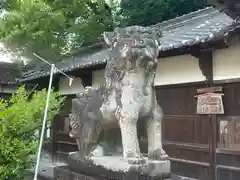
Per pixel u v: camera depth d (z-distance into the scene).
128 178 3.26
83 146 4.09
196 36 6.07
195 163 6.51
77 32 10.61
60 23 9.36
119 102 3.56
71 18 10.08
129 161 3.34
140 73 3.59
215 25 6.93
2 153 3.69
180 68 6.95
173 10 11.49
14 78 11.75
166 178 3.51
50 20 9.07
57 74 9.52
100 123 3.94
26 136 4.05
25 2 8.89
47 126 4.36
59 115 10.62
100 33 10.80
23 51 9.93
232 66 5.99
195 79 6.65
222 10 4.70
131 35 3.48
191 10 11.43
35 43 9.52
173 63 7.11
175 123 7.07
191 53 6.42
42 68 11.25
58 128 10.62
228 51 6.05
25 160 3.82
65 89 10.61
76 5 9.70
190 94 6.81
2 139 3.73
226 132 6.12
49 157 10.61
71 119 4.39
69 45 11.83
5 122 3.75
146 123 3.75
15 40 9.15
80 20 10.77
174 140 7.06
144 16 11.45
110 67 3.80
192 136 6.71
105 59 7.56
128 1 11.38
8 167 3.74
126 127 3.50
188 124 6.81
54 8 9.46
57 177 4.42
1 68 12.57
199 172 6.48
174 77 7.08
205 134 6.48
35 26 9.05
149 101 3.64
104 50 10.32
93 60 8.14
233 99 6.05
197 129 6.64
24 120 3.84
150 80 3.68
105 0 11.03
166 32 8.14
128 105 3.48
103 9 10.73
